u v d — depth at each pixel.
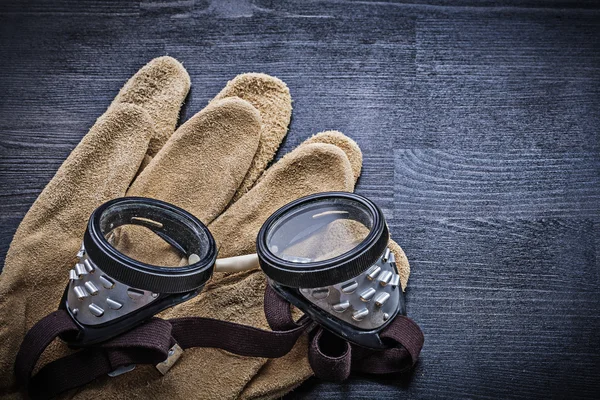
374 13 0.64
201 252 0.54
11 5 0.63
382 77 0.62
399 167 0.61
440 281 0.59
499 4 0.64
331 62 0.63
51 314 0.52
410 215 0.60
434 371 0.57
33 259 0.56
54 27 0.63
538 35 0.63
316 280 0.51
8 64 0.62
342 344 0.54
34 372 0.54
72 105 0.61
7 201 0.59
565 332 0.58
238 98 0.59
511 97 0.62
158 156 0.58
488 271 0.59
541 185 0.61
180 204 0.58
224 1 0.63
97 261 0.51
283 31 0.63
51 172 0.60
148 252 0.56
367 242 0.51
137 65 0.62
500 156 0.61
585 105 0.62
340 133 0.60
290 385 0.55
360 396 0.56
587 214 0.60
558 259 0.59
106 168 0.57
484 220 0.60
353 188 0.59
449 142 0.61
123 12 0.63
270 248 0.54
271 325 0.54
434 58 0.63
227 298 0.56
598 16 0.64
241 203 0.58
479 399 0.57
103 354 0.53
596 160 0.61
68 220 0.56
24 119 0.61
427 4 0.63
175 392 0.54
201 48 0.63
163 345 0.52
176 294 0.52
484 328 0.58
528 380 0.57
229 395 0.55
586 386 0.57
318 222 0.55
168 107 0.60
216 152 0.58
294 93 0.62
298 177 0.58
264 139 0.60
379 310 0.53
